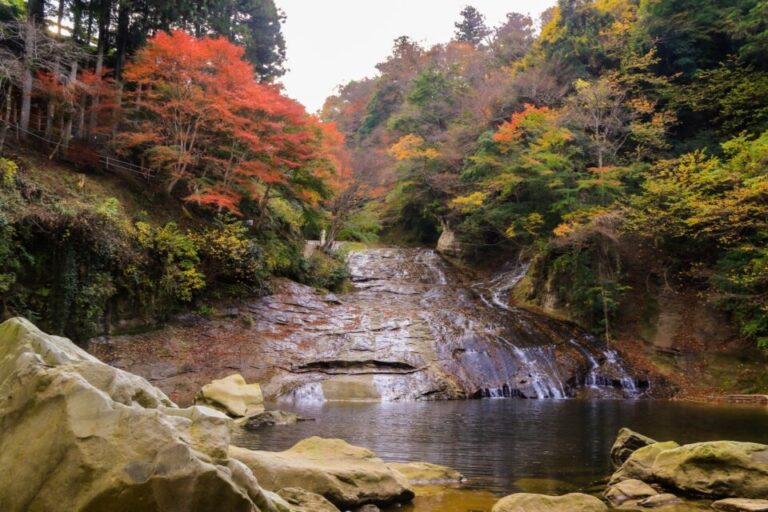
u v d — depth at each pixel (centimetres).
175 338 1841
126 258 1755
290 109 2238
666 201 2388
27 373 417
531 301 2878
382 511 633
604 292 2498
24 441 391
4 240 1411
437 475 790
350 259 3622
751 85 2722
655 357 2288
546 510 611
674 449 780
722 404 1780
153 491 360
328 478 633
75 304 1580
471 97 4094
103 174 2112
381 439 1075
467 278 3522
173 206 2259
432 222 4353
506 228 3162
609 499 699
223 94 2094
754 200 2047
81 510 352
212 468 382
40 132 2091
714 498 710
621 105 2970
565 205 2738
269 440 1015
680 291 2503
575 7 3775
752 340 2169
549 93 3522
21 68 1795
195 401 1367
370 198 4247
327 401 1691
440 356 2050
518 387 1984
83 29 2355
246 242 2209
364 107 6356
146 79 2053
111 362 1628
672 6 3222
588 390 2045
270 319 2127
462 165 3734
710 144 2861
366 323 2256
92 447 371
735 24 3027
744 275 2109
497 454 953
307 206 2877
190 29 2825
